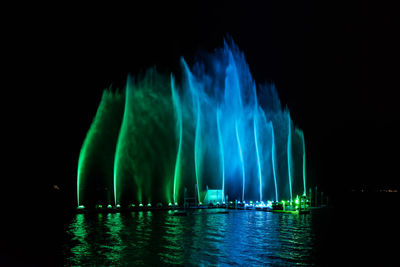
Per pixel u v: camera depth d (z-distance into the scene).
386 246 15.91
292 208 38.12
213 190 44.16
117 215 30.84
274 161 50.91
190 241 16.66
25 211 33.22
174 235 18.55
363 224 24.03
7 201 34.44
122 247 15.16
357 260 13.21
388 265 12.59
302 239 17.56
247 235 18.61
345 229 21.45
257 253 14.05
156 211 35.72
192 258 13.09
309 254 14.09
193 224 23.59
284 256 13.61
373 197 57.50
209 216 30.22
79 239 17.33
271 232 19.83
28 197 35.22
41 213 31.81
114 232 19.64
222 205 41.88
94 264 12.27
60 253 13.99
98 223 24.28
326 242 16.72
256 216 30.08
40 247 15.21
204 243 16.12
